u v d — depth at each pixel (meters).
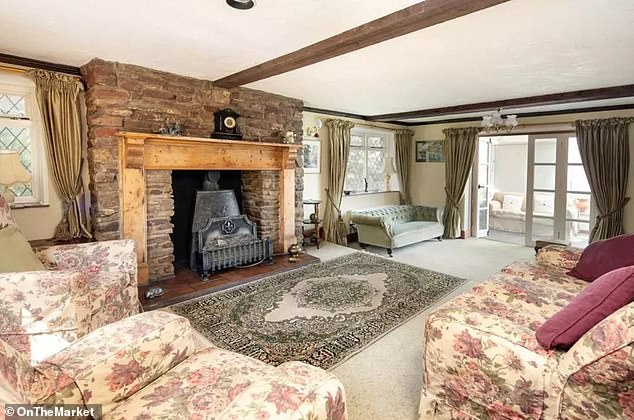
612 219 5.21
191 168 3.90
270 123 4.70
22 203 3.33
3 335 1.92
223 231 4.13
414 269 4.45
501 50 2.95
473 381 1.54
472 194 6.88
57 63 3.33
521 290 2.21
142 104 3.53
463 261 5.08
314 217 5.48
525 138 7.64
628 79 3.83
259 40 2.72
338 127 6.00
